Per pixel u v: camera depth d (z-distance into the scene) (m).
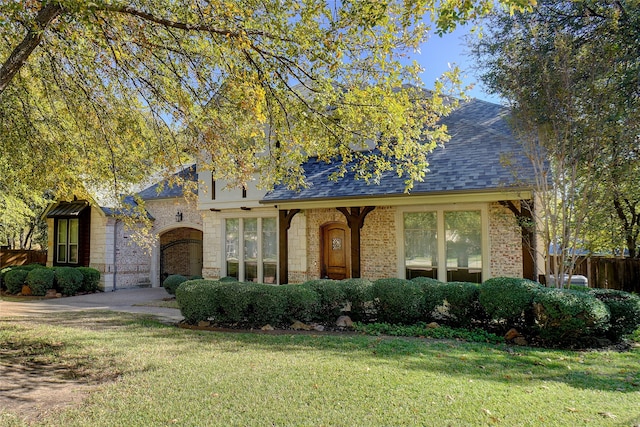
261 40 5.93
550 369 6.12
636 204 13.10
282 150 7.51
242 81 5.95
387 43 5.46
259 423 4.22
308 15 5.39
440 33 4.43
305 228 14.15
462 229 11.80
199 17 5.72
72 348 7.36
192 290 9.70
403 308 9.16
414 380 5.46
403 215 12.54
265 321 9.39
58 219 19.66
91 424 4.25
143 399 4.91
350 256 13.60
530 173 10.06
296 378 5.57
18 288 16.91
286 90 6.45
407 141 6.39
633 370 6.09
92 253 18.77
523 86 9.42
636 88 9.33
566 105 8.88
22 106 8.48
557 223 9.58
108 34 6.05
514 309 8.02
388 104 5.91
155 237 10.98
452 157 12.09
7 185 11.47
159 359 6.61
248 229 15.59
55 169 8.97
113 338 8.18
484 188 10.09
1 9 4.91
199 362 6.39
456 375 5.73
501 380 5.54
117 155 8.88
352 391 5.07
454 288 9.05
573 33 10.38
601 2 10.15
